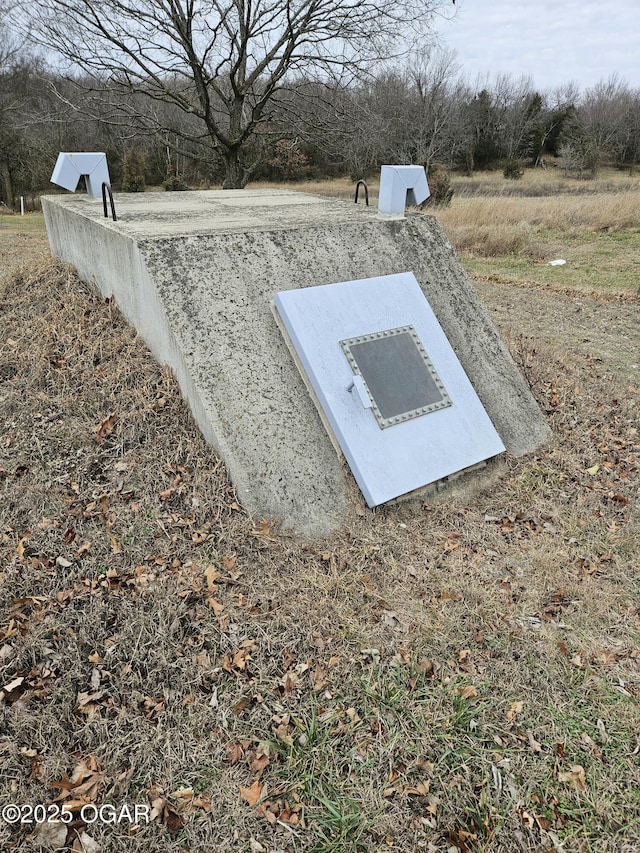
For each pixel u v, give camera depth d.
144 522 3.72
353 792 2.49
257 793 2.47
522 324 8.70
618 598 3.57
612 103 49.44
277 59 14.32
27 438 4.32
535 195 26.09
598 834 2.38
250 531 3.64
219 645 3.06
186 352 4.05
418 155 29.31
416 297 4.88
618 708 2.88
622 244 14.71
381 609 3.37
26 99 25.78
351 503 4.01
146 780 2.51
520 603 3.49
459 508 4.27
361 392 4.11
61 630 3.07
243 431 3.95
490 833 2.35
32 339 5.27
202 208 6.19
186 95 16.14
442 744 2.68
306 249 4.79
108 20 12.51
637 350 7.72
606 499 4.48
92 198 6.37
